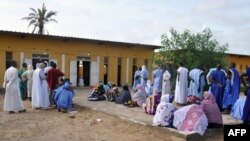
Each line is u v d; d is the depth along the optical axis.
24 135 9.32
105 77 28.84
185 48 23.45
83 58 27.31
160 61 23.78
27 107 14.27
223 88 12.44
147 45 29.70
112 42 27.84
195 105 9.54
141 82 20.38
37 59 25.05
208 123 9.73
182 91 14.16
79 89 24.59
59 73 14.34
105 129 10.18
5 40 23.61
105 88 16.00
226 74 12.66
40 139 8.91
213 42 23.88
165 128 9.50
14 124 10.71
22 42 24.31
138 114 11.75
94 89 15.93
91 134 9.55
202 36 23.88
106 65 28.80
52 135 9.37
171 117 9.78
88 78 27.78
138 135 9.45
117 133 9.70
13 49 23.94
